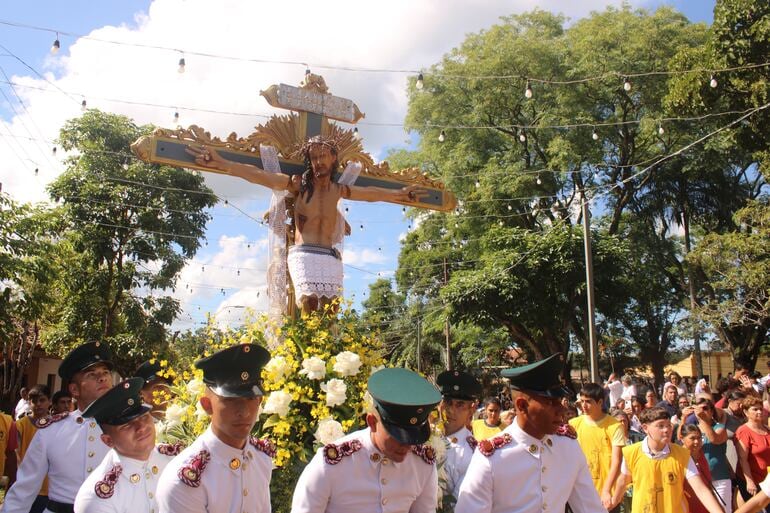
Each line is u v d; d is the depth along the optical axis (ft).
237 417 10.63
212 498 10.43
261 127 22.91
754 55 54.29
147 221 74.84
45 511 14.76
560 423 12.36
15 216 47.11
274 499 14.82
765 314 71.15
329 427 14.40
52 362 100.27
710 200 93.81
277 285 22.27
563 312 83.41
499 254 84.94
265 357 11.07
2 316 46.03
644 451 20.30
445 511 14.52
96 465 14.88
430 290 117.08
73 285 73.15
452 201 25.57
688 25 89.10
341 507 11.21
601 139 88.94
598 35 87.04
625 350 108.17
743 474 24.79
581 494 13.01
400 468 11.39
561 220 84.74
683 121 82.53
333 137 23.80
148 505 11.94
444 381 16.72
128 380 12.23
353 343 17.07
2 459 23.12
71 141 76.74
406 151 103.91
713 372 128.57
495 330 101.55
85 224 73.61
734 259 72.02
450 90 93.30
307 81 23.90
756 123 56.59
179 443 14.57
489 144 94.38
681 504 20.12
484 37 93.45
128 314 74.84
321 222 22.29
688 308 94.22
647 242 93.81
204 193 78.18
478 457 12.48
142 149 20.94
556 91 88.28
